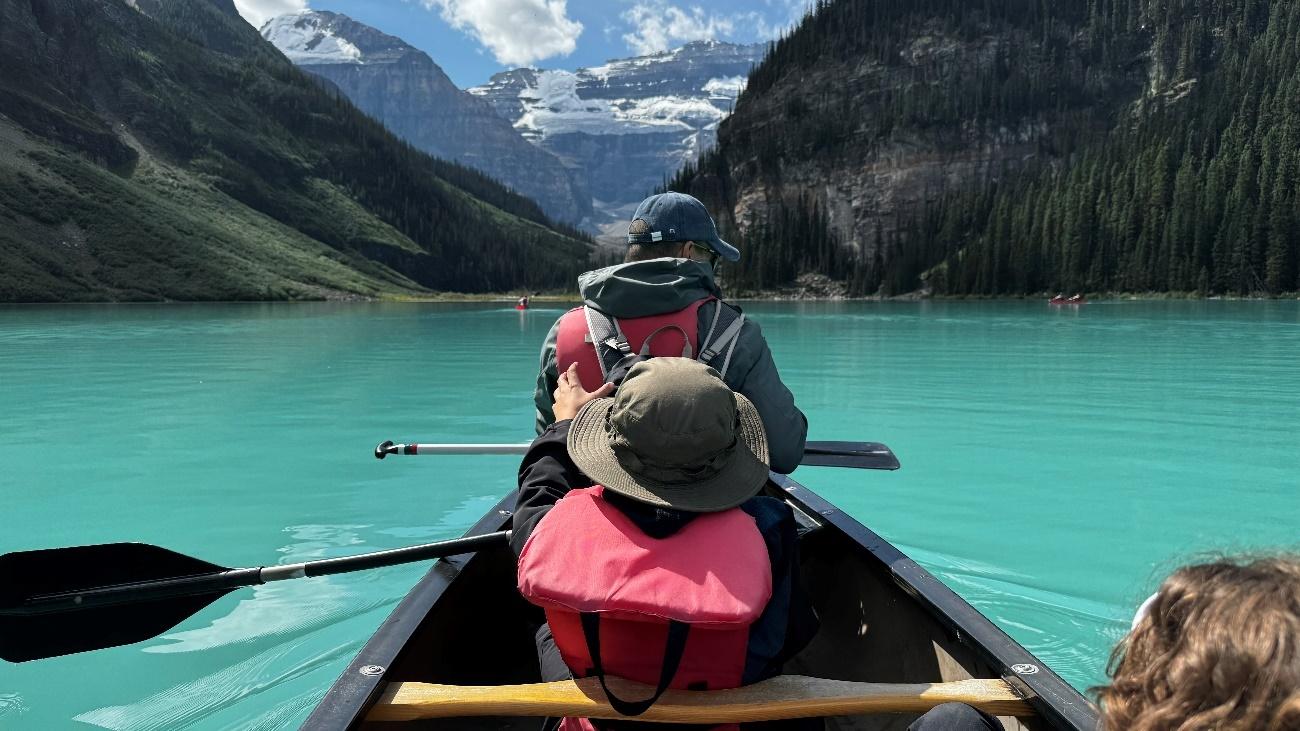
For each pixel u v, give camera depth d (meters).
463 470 7.91
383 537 5.91
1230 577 0.92
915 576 2.61
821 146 111.75
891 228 105.50
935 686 1.93
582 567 1.64
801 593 1.93
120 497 6.99
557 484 1.98
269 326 31.88
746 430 1.95
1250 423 10.04
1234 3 106.19
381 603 4.55
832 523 3.20
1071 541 5.64
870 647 2.86
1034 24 116.19
